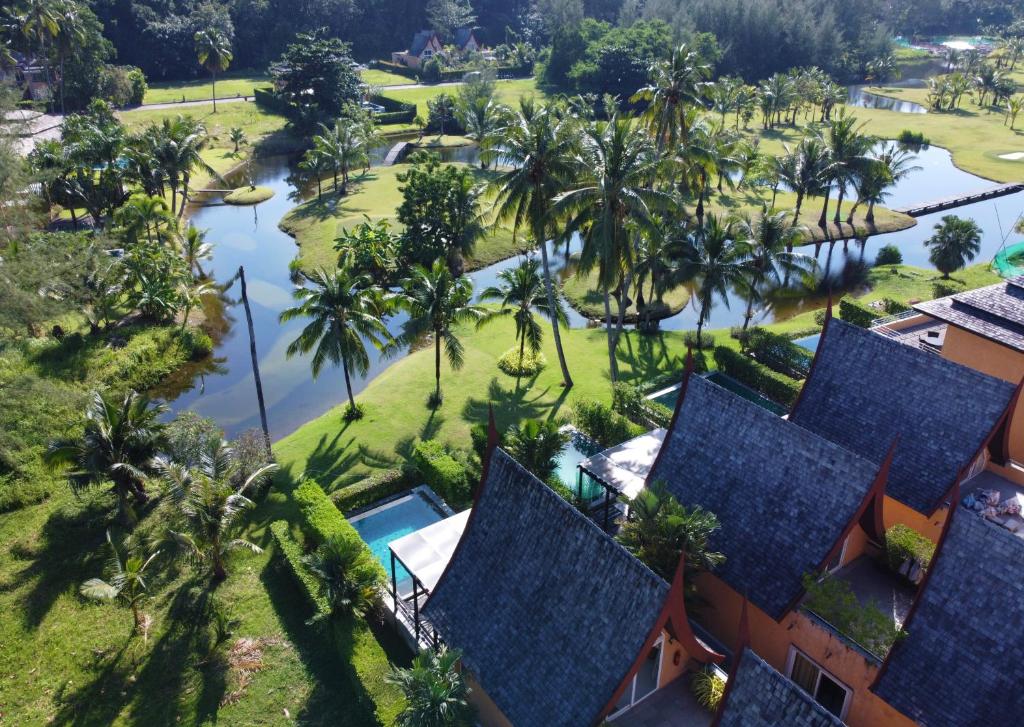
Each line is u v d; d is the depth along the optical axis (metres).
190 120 77.69
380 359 48.31
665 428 34.47
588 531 19.31
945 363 25.47
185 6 135.62
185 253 58.91
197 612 26.66
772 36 135.25
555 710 18.11
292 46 97.62
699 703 19.22
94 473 29.27
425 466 32.84
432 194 58.84
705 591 23.80
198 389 45.22
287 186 85.00
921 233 73.31
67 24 87.88
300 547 28.17
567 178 38.75
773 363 44.53
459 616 21.23
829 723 14.38
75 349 44.53
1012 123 115.94
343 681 23.83
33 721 22.78
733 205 76.56
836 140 67.88
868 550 23.23
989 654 17.41
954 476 24.33
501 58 153.62
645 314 51.00
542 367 45.00
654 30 116.81
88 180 63.62
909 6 195.12
